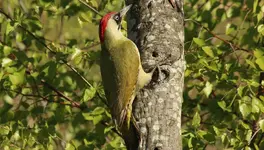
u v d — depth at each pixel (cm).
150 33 1127
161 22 1127
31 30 1502
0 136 1438
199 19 1524
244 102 1354
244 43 1472
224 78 1409
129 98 1118
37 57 1469
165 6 1134
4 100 1491
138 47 1135
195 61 1424
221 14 1530
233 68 1426
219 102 1389
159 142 1081
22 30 1463
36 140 1424
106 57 1181
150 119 1095
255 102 1340
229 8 1523
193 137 1351
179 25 1138
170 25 1129
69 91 1473
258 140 1486
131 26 1148
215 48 1434
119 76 1146
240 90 1353
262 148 1469
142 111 1103
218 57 1480
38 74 1426
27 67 1462
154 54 1122
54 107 1511
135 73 1122
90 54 1428
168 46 1122
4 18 1508
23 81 1377
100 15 1487
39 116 1476
